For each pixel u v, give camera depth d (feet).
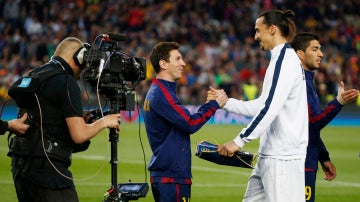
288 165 54.75
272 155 55.01
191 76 248.93
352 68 273.54
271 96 53.36
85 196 88.63
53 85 51.19
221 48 265.34
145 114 58.13
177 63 57.52
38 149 50.93
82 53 52.95
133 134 175.11
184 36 268.62
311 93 60.44
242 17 286.46
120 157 129.70
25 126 51.13
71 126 50.85
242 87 253.03
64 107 50.98
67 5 265.13
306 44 61.36
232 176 109.50
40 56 236.84
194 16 278.05
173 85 57.77
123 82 54.44
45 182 50.70
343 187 100.68
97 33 255.70
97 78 53.01
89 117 55.36
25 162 51.13
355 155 141.18
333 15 302.25
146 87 230.68
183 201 57.00
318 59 61.31
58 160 51.34
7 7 252.21
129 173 110.73
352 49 289.74
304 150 55.47
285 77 53.62
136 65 54.60
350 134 192.13
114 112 54.34
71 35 250.78
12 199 85.35
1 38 246.06
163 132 57.00
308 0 300.81
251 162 56.95
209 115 57.11
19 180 51.57
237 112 57.41
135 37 258.37
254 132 53.26
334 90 260.62
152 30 266.98
